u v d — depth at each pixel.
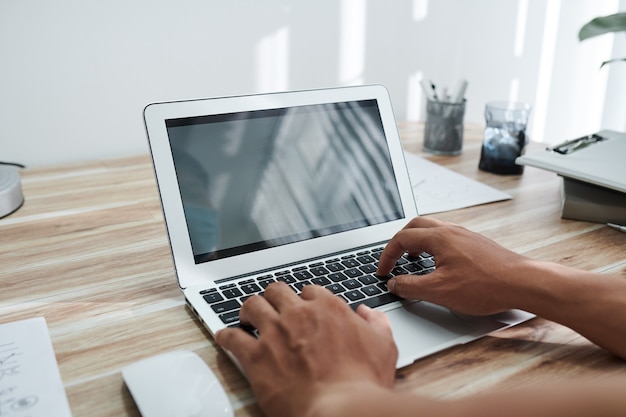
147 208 0.91
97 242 0.79
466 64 1.57
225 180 0.68
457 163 1.16
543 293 0.56
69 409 0.47
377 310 0.59
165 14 1.13
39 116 1.08
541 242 0.81
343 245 0.73
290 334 0.47
